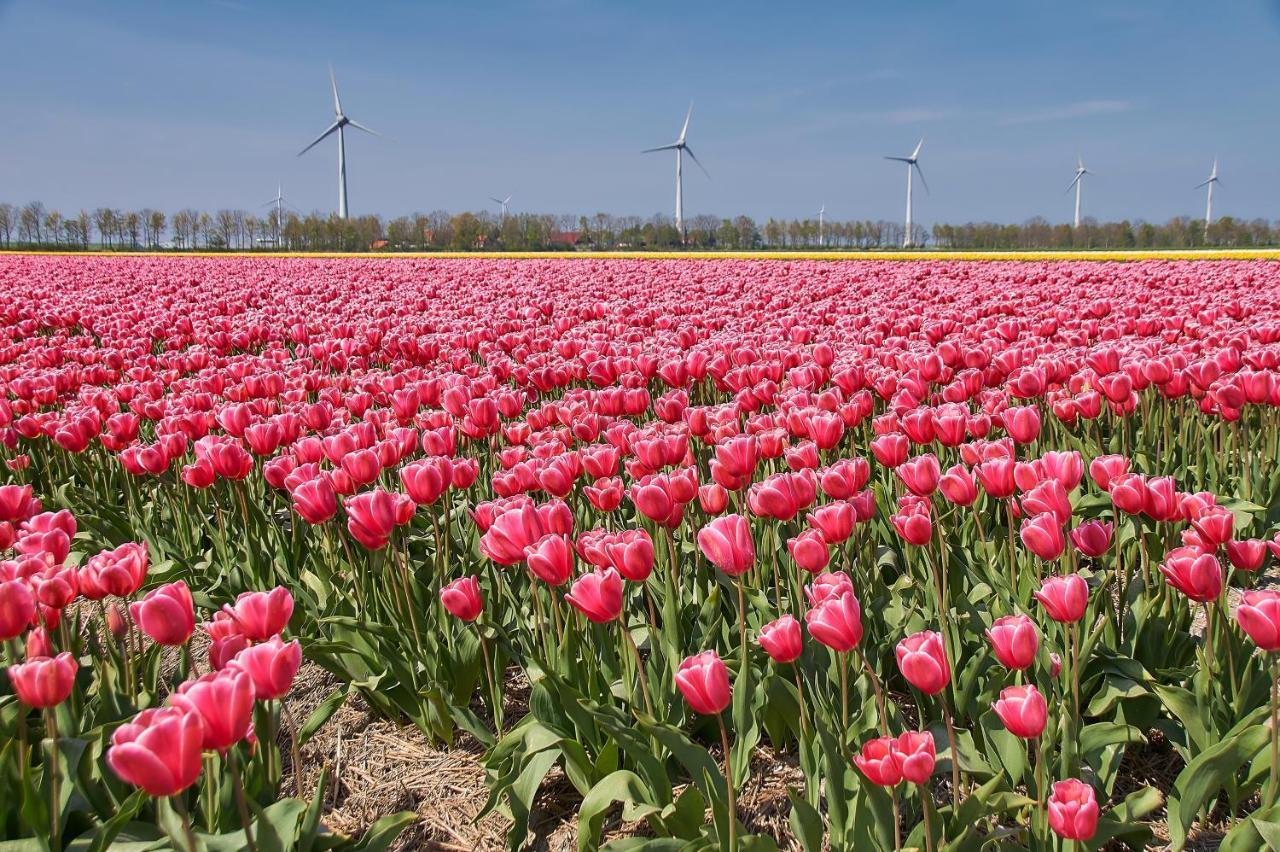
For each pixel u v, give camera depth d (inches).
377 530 143.9
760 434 180.9
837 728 133.2
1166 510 142.3
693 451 221.5
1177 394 240.7
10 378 326.3
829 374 307.7
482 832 145.6
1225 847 111.0
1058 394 259.1
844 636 106.7
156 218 3698.3
